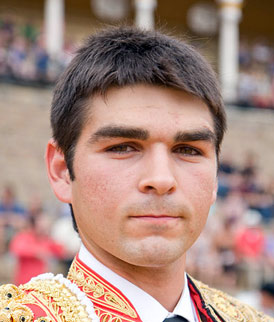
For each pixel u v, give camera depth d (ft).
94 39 7.20
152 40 7.06
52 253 31.35
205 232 38.81
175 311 6.68
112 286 6.61
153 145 6.26
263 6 94.32
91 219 6.36
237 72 87.71
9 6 81.15
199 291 7.34
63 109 6.85
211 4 91.91
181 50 6.98
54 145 7.12
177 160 6.41
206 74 6.92
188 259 35.88
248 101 73.72
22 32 76.13
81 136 6.56
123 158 6.27
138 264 6.13
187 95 6.50
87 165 6.40
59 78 7.30
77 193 6.59
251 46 91.71
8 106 62.54
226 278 37.22
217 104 6.91
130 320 6.40
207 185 6.48
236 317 7.66
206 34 92.17
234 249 38.47
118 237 6.16
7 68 64.85
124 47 6.83
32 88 64.69
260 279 37.86
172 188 6.14
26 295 6.53
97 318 6.36
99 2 86.94
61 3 79.92
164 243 6.06
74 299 6.51
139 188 6.11
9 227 39.52
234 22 88.28
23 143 59.77
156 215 6.07
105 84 6.38
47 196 54.08
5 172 56.49
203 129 6.51
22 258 30.63
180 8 90.89
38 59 66.69
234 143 67.82
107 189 6.21
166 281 6.68
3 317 6.00
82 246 7.03
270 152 67.62
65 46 80.28
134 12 88.99
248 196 51.98
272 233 44.65
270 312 24.41
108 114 6.32
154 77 6.35
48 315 6.30
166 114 6.30
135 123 6.22
